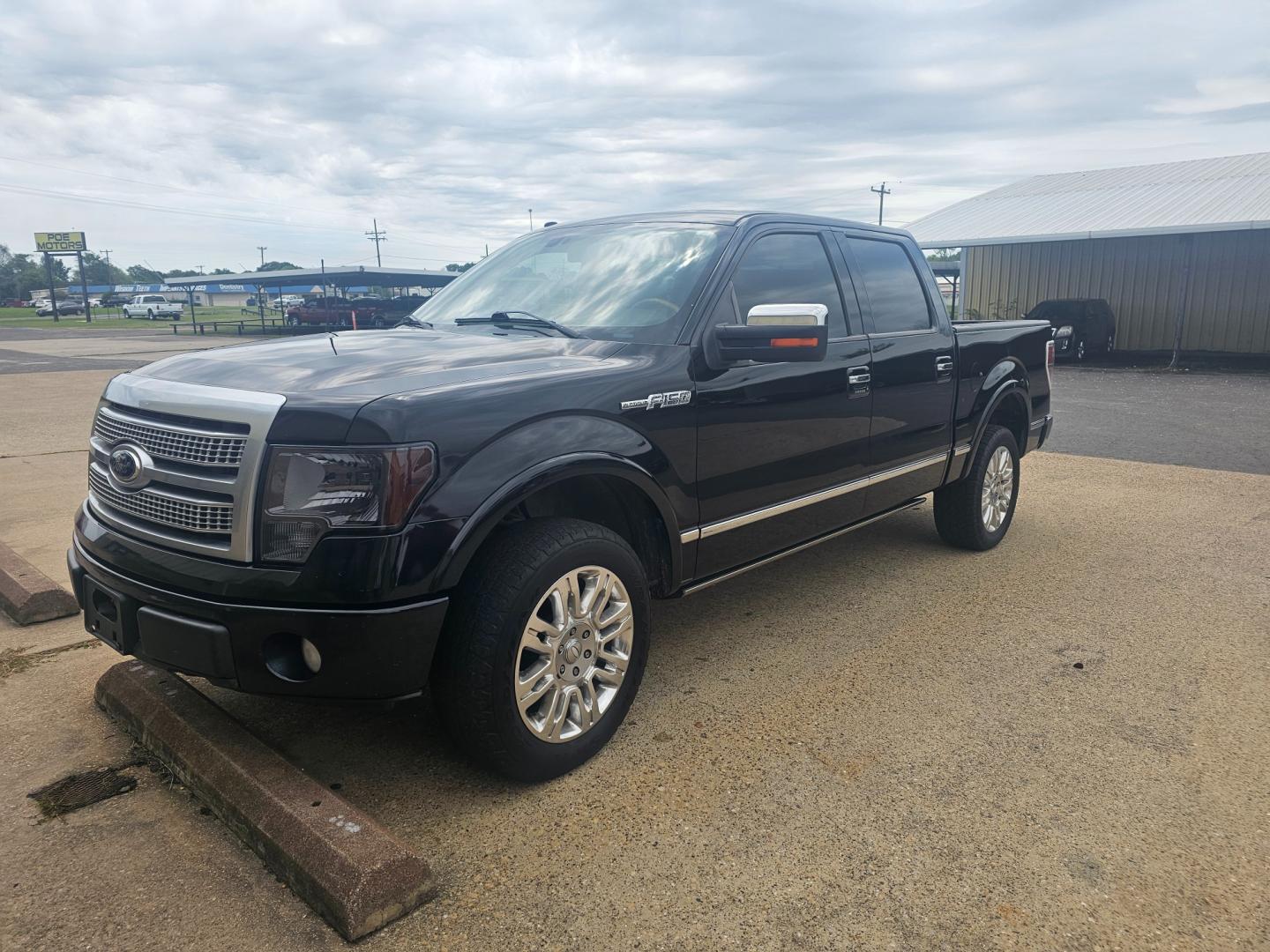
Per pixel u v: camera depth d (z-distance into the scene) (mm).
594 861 2518
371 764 3018
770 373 3645
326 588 2414
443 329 3857
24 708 3385
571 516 3410
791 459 3809
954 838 2623
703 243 3748
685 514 3334
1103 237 19453
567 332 3559
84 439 9812
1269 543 5711
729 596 4746
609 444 2953
